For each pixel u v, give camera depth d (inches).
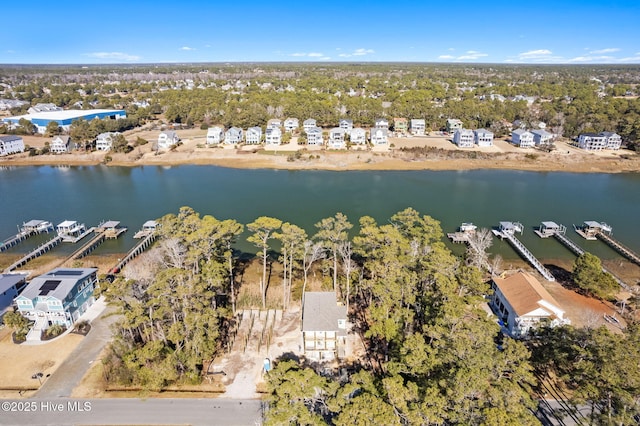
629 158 4690.0
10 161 4800.7
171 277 1542.8
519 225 2942.9
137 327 1608.0
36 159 4901.6
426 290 1659.7
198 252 1696.6
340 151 4916.3
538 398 1373.0
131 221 3129.9
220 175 4320.9
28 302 1727.4
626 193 3779.5
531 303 1705.2
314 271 2300.7
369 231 1892.2
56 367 1544.0
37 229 2891.2
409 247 1819.6
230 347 1663.4
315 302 1685.5
